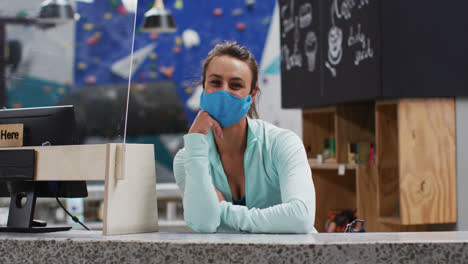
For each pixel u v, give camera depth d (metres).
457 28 3.20
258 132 1.88
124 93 6.86
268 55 6.92
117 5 6.28
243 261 1.22
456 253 1.20
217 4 7.07
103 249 1.31
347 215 4.09
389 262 1.20
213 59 1.79
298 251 1.21
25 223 1.78
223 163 1.94
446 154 3.23
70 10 5.13
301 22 4.32
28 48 4.70
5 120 1.96
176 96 7.16
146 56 7.08
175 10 7.12
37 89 4.91
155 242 1.27
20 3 4.48
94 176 1.57
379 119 3.47
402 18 3.16
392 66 3.15
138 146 1.61
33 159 1.70
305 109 4.53
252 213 1.68
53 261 1.36
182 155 1.96
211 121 1.76
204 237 1.38
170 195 5.01
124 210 1.55
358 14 3.42
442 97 3.24
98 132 6.54
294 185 1.75
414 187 3.19
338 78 3.71
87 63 6.20
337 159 3.96
